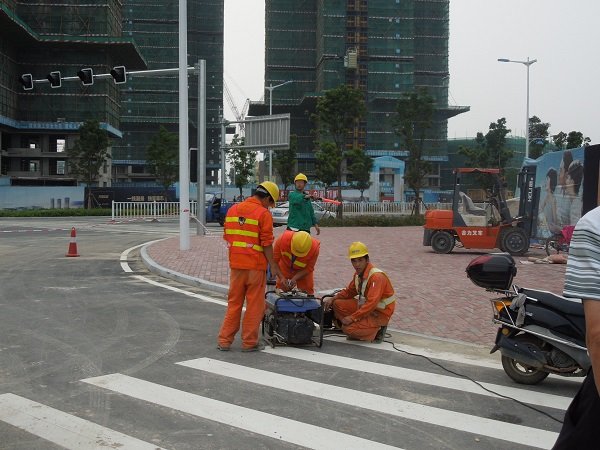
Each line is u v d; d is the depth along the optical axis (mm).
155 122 122500
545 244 18297
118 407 4918
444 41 126000
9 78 76062
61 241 21781
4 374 5797
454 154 133625
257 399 5160
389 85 116875
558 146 53875
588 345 1986
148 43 123875
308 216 10734
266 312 7477
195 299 10125
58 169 80938
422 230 28859
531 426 4645
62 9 79188
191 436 4324
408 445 4223
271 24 124250
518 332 5773
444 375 5988
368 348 7039
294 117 126938
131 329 7805
